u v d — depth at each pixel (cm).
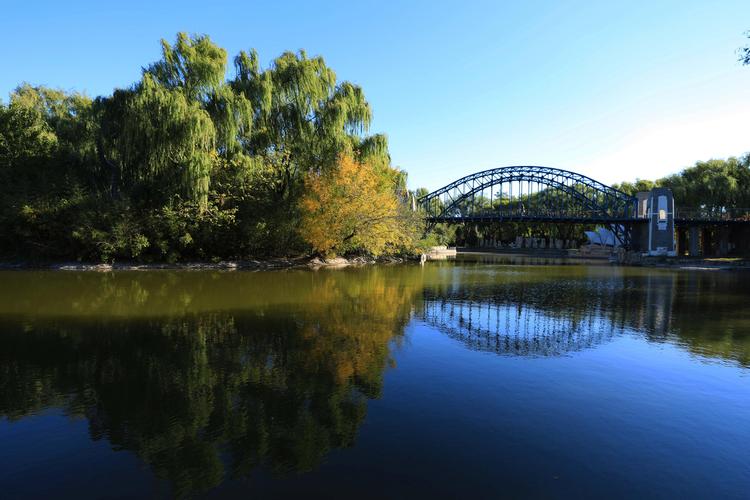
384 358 1166
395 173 5450
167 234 3619
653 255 5856
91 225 3381
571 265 5138
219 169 3738
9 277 2842
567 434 743
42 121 4138
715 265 5075
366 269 3931
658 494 575
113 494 569
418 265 4688
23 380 977
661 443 715
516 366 1112
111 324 1508
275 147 3984
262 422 780
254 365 1089
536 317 1770
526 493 573
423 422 783
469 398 896
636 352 1253
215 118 3562
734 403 882
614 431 755
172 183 3456
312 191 3884
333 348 1252
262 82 3728
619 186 10044
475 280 3198
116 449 687
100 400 872
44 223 3441
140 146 3259
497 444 705
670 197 6134
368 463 645
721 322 1689
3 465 638
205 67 3462
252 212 3909
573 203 8912
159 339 1317
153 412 819
